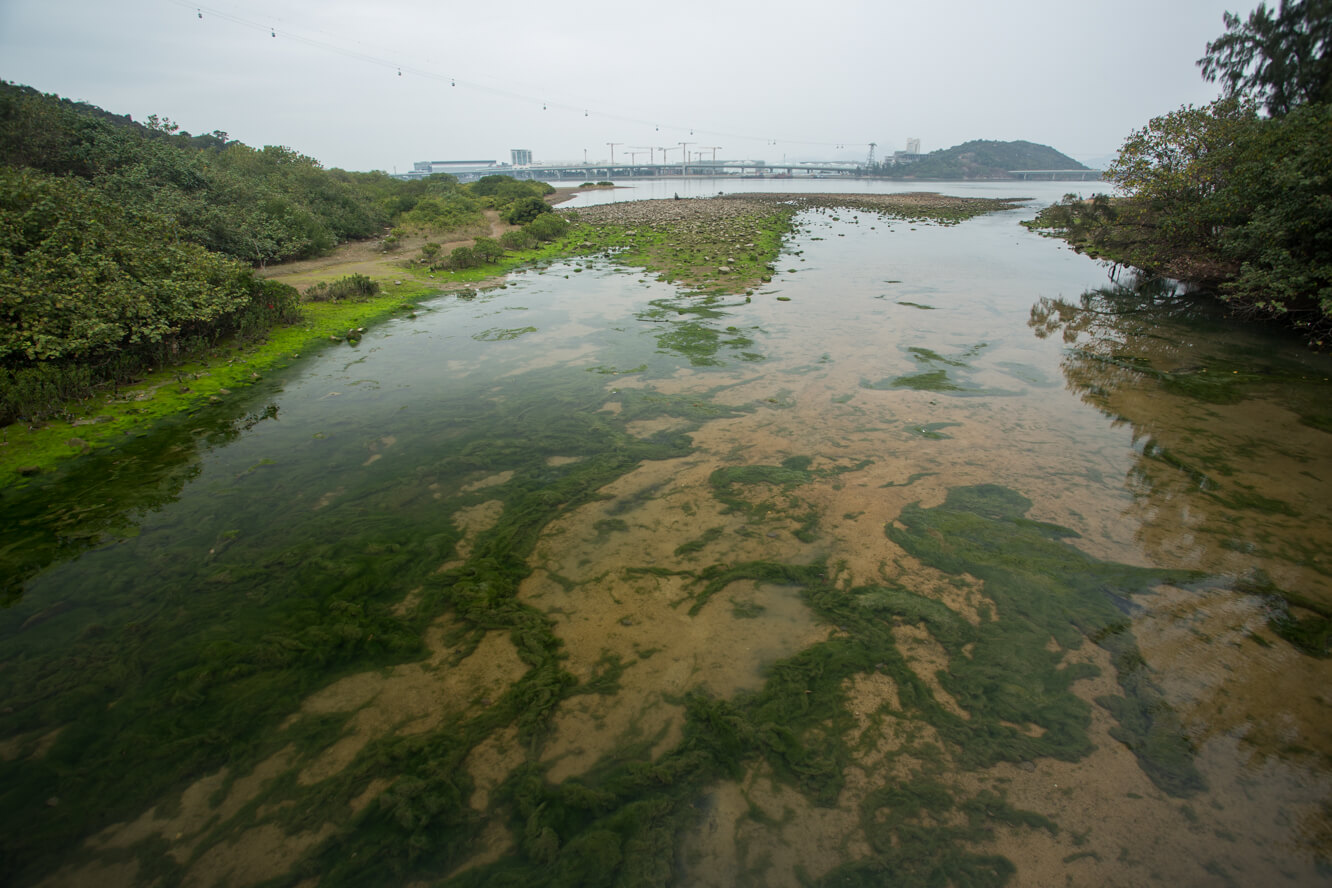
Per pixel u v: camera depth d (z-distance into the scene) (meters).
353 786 3.55
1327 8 14.63
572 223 31.47
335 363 10.98
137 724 3.96
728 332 12.42
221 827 3.35
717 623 4.79
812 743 3.80
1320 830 3.23
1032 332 12.52
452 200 35.41
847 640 4.60
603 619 4.84
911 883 3.04
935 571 5.33
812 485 6.75
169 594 5.15
